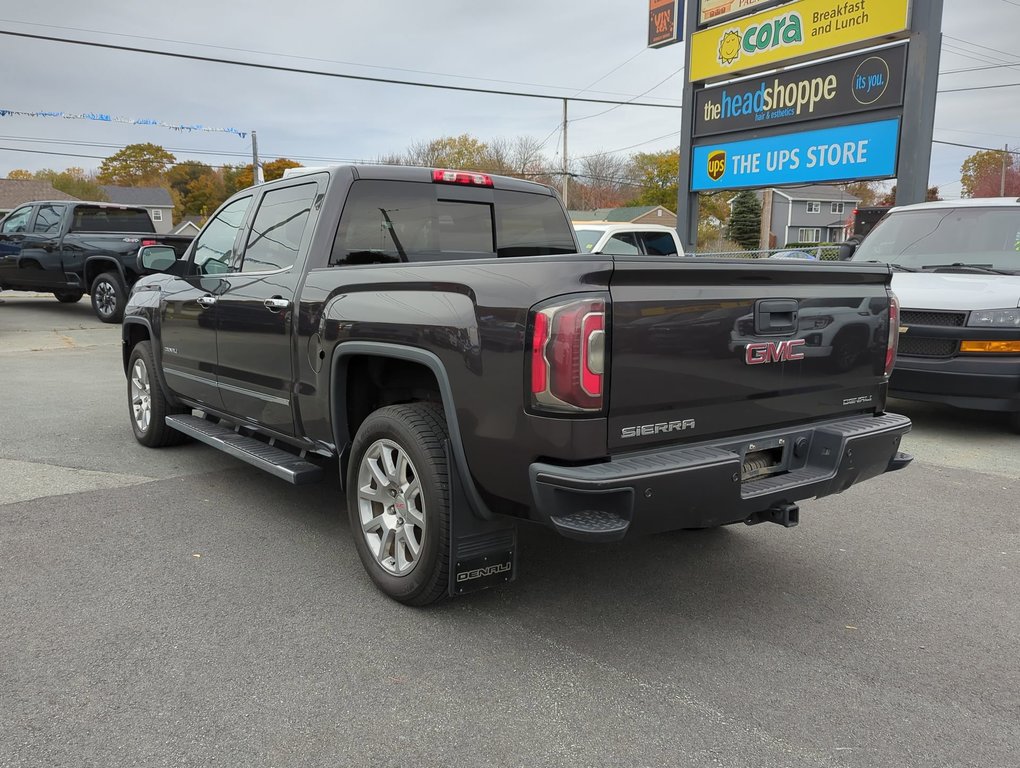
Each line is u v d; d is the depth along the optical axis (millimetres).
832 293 3443
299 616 3369
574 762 2422
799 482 3205
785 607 3539
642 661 3041
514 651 3104
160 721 2598
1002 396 6410
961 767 2422
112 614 3361
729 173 14695
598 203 73750
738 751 2484
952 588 3768
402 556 3443
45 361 10664
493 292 2889
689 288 2912
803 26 12969
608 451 2773
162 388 5746
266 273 4312
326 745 2490
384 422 3369
